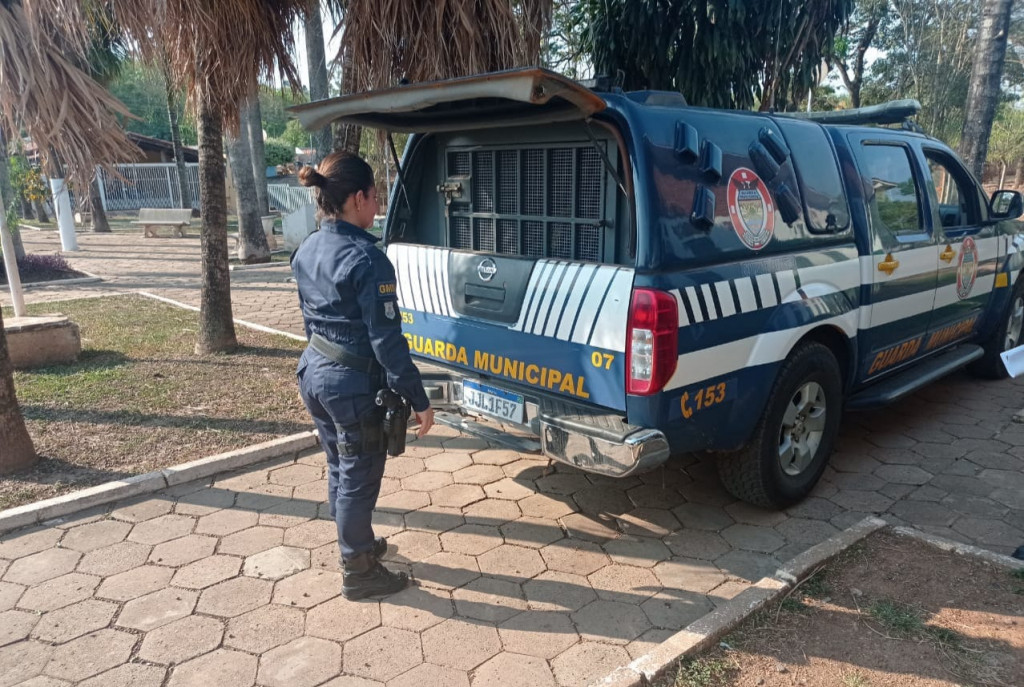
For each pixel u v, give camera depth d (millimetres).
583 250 3584
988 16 9539
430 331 4031
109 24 5164
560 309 3291
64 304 9836
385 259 2840
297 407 5422
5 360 4156
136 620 2961
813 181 3822
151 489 4074
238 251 15562
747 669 2607
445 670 2674
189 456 4484
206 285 6926
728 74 7086
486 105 3422
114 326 8305
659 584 3236
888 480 4242
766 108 7426
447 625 2941
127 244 18719
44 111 4156
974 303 5375
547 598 3131
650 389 2982
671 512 3904
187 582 3227
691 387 3119
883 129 4590
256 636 2865
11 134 4551
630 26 7148
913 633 2781
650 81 7367
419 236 4496
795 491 3842
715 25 6766
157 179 31375
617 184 3316
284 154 43969
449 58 5070
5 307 9656
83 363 6641
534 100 2744
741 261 3348
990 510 3855
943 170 5461
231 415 5234
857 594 3031
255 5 5328
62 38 4387
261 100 7832
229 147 14352
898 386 4547
